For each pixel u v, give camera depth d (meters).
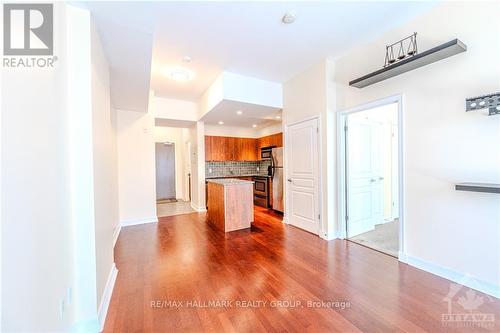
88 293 1.58
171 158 7.96
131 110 4.43
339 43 2.86
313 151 3.62
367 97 2.90
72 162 1.56
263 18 2.29
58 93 1.40
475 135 1.96
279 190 5.35
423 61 2.19
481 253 1.94
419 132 2.35
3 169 0.89
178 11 2.12
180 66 3.43
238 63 3.36
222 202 3.95
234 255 2.82
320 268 2.43
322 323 1.59
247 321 1.62
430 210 2.28
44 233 1.16
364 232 3.70
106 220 2.09
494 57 1.84
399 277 2.21
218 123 6.12
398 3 2.13
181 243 3.29
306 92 3.68
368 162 3.78
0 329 0.84
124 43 2.17
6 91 0.94
